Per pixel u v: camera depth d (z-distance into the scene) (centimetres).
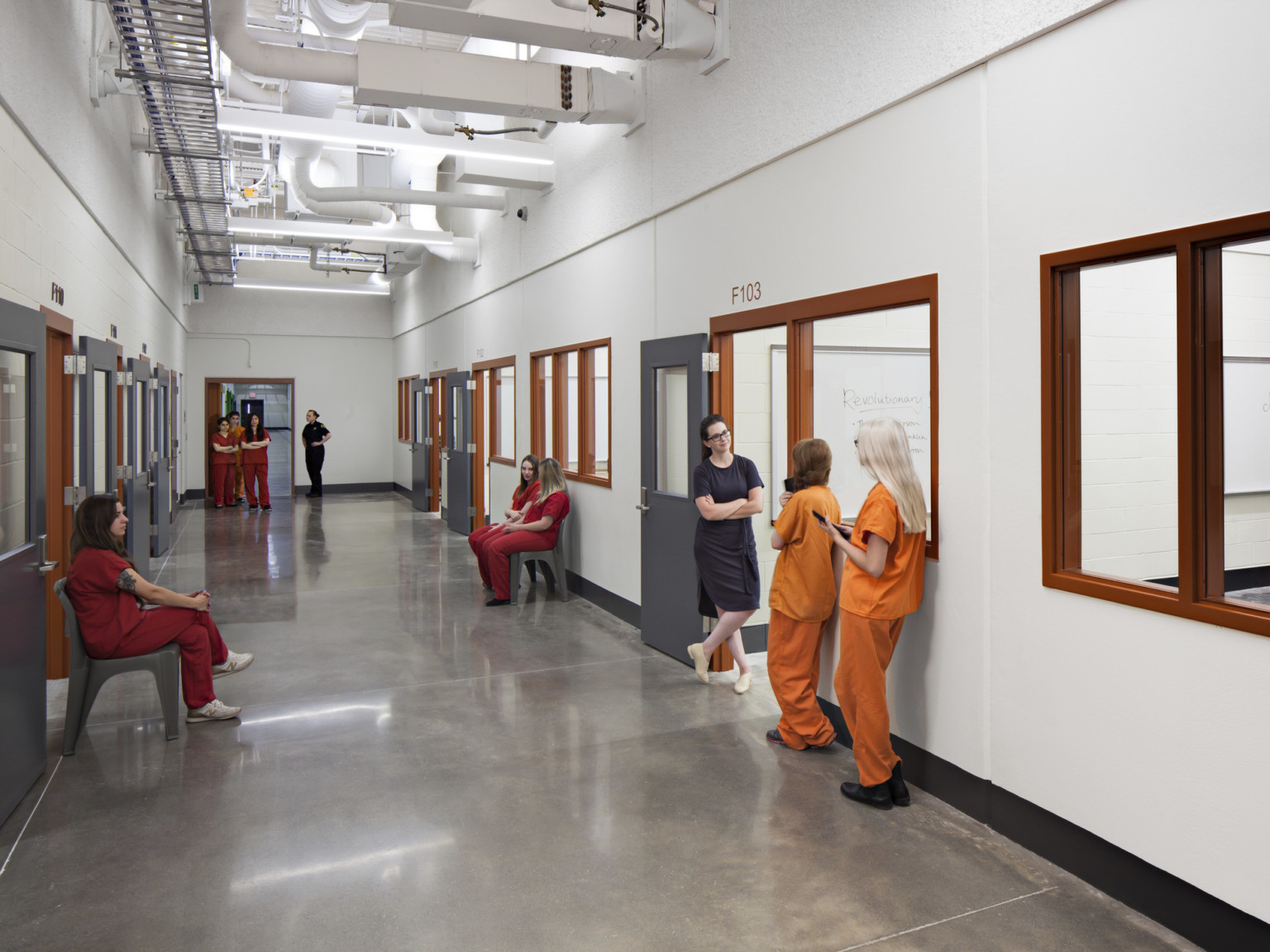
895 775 321
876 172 345
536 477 723
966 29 296
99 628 370
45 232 447
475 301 1013
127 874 271
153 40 472
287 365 1546
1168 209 234
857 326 456
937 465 318
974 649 304
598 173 623
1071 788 270
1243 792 221
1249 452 267
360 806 320
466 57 489
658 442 536
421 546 957
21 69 391
